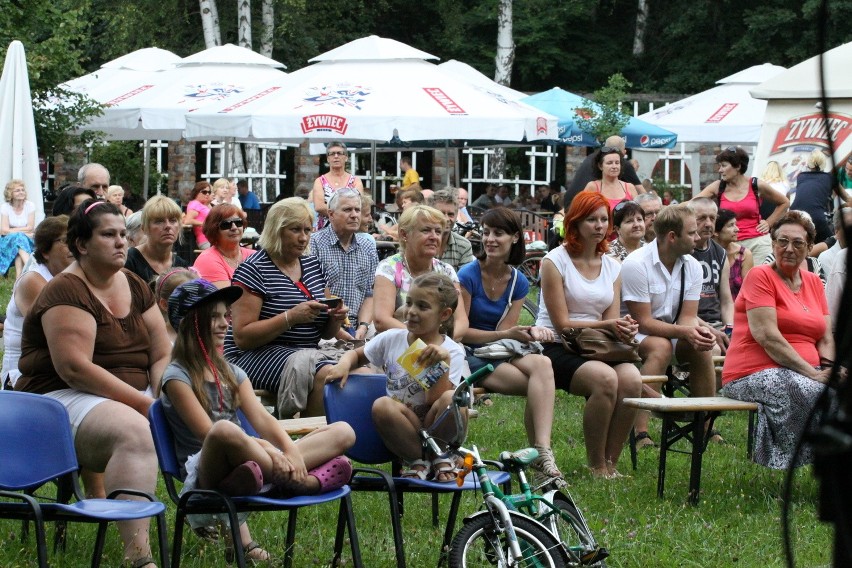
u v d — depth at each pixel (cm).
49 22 2206
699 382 858
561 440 874
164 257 845
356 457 587
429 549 603
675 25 3741
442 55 3878
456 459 568
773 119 1476
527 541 488
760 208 1332
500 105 1534
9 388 639
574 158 2897
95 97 2058
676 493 729
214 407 530
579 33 3938
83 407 545
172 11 3156
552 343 782
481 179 3009
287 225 728
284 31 3206
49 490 693
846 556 261
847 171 1277
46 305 559
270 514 664
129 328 586
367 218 916
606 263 795
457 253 1004
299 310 712
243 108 1503
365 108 1472
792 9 3556
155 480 537
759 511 697
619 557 599
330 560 581
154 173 2833
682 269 845
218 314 534
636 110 3055
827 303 777
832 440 256
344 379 589
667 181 2966
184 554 570
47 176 2739
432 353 561
